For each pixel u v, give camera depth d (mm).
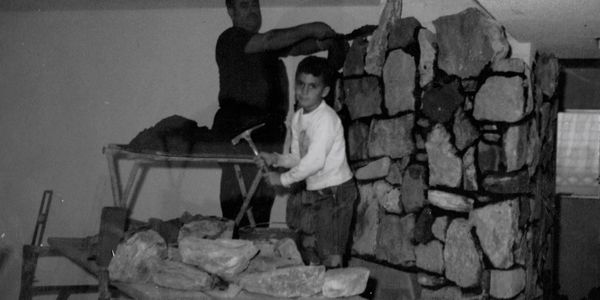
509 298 2738
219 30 3488
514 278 2756
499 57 2809
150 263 2670
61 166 3428
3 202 3420
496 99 2789
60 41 3428
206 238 2824
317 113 2912
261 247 2781
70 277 3381
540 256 3178
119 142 3436
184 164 3420
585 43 3303
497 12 3000
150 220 3090
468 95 2881
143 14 3449
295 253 2729
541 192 3121
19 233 3402
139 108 3451
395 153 3141
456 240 2875
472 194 2848
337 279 2508
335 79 3471
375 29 3465
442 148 2934
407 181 3070
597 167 4070
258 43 3322
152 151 3109
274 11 3512
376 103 3236
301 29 3396
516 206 2771
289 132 3453
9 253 3389
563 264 3965
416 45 3053
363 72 3312
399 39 3125
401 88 3105
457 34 2908
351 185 2959
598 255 3926
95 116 3434
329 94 3484
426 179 3002
